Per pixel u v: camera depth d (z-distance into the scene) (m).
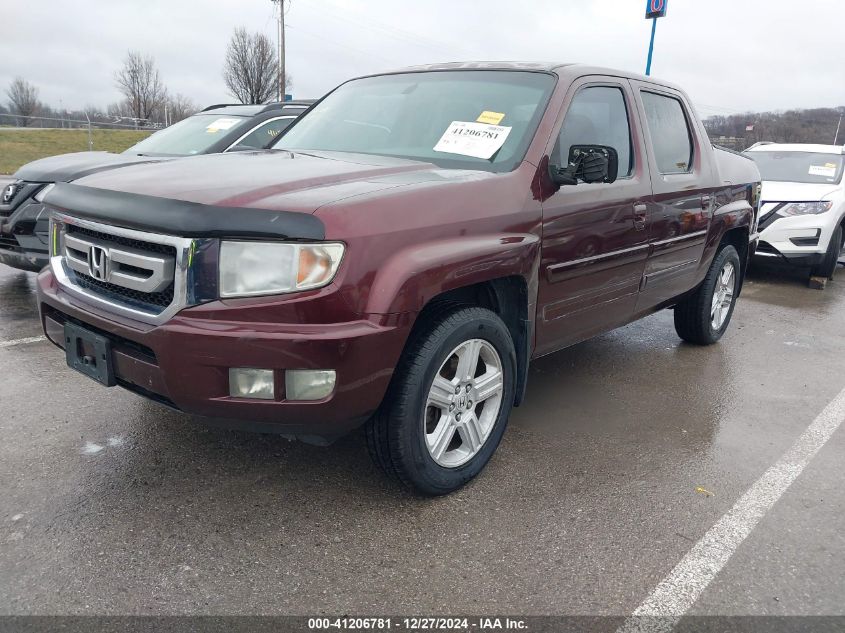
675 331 5.92
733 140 17.98
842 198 8.28
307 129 4.06
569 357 5.05
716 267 5.18
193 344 2.36
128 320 2.53
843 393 4.50
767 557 2.63
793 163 9.13
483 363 3.12
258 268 2.37
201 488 2.94
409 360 2.65
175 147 6.47
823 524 2.88
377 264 2.46
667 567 2.54
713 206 4.85
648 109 4.27
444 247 2.66
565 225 3.29
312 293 2.37
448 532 2.70
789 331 6.13
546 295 3.29
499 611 2.28
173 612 2.21
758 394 4.43
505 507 2.90
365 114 3.91
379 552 2.56
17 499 2.80
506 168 3.14
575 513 2.88
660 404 4.17
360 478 3.08
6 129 27.12
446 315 2.76
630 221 3.79
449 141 3.43
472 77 3.77
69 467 3.07
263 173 2.81
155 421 3.55
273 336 2.34
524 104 3.44
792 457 3.50
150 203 2.48
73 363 2.87
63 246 2.99
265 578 2.39
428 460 2.82
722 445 3.62
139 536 2.59
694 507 2.97
